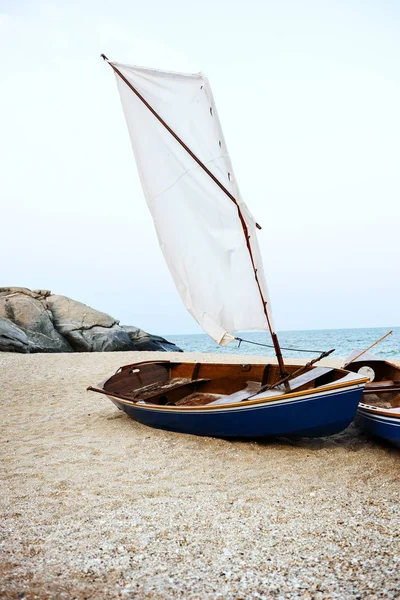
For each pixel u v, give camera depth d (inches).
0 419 367.2
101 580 134.0
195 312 339.9
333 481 223.8
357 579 133.8
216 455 267.7
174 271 345.4
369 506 192.4
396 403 319.0
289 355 1556.3
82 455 269.4
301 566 142.8
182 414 297.9
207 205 316.8
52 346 1093.1
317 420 257.3
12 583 128.3
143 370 398.3
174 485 221.5
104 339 1175.6
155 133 329.1
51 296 1251.2
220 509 192.1
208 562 146.2
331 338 2812.5
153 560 147.3
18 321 1087.6
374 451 267.9
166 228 340.5
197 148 309.4
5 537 163.5
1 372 613.0
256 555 150.8
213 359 770.2
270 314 307.1
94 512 188.2
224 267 319.3
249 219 298.2
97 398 446.0
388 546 154.7
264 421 270.1
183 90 308.2
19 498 203.2
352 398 249.3
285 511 189.2
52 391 485.7
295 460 256.5
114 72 332.5
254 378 354.3
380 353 1414.9
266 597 125.3
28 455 270.2
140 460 259.8
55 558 147.6
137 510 190.9
